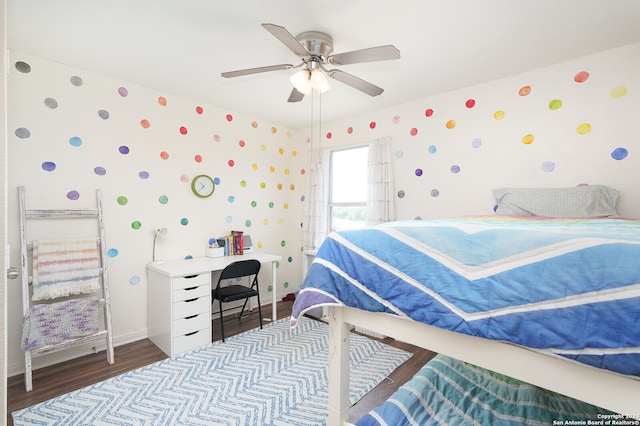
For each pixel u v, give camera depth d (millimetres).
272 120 3693
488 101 2551
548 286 774
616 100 2020
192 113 3018
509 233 892
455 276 940
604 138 2061
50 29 1844
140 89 2672
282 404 1805
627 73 1986
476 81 2547
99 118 2451
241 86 2693
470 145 2646
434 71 2369
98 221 2404
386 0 1571
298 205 4078
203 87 2715
